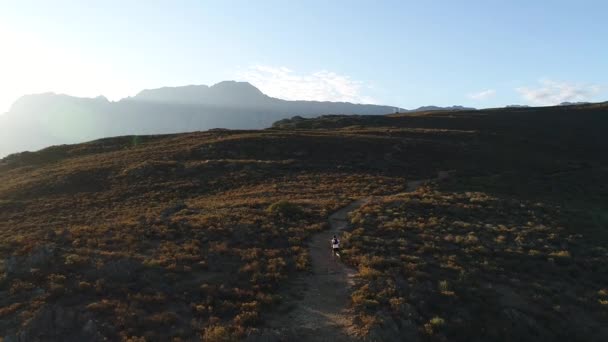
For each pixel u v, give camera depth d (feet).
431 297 55.42
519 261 70.38
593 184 163.84
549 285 63.10
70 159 229.04
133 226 86.79
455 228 88.07
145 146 250.16
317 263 69.36
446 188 137.90
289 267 66.13
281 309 52.60
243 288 57.47
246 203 113.91
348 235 81.25
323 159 197.47
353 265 68.03
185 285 56.90
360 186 143.95
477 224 92.02
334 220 97.86
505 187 144.87
